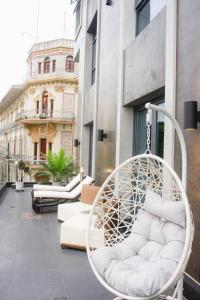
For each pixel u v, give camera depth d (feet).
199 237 9.00
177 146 10.61
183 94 10.32
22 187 31.53
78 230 12.89
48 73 72.33
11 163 36.09
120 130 18.06
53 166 32.30
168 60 11.32
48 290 9.24
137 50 15.66
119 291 6.81
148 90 14.08
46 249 13.08
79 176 23.20
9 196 27.91
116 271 7.22
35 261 11.62
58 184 31.96
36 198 20.59
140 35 15.25
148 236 8.64
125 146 18.06
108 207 10.05
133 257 8.13
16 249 12.99
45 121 70.54
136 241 8.61
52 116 71.15
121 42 18.06
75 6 40.09
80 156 33.68
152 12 15.92
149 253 8.10
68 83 71.20
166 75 11.48
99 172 23.77
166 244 7.89
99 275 7.36
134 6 18.02
